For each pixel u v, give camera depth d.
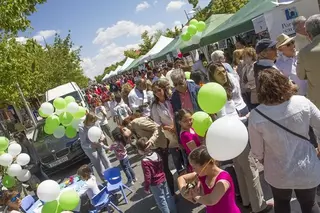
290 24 6.90
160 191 4.51
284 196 2.79
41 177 8.60
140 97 8.58
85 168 5.54
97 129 6.37
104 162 7.10
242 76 6.23
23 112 30.08
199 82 5.18
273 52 4.12
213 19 13.64
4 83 12.84
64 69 36.41
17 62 13.04
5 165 6.34
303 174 2.59
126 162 6.93
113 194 6.24
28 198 6.11
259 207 3.97
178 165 5.49
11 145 6.73
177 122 4.32
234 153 2.61
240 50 6.77
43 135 10.34
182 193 2.95
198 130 3.76
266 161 2.79
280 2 7.48
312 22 3.63
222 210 2.73
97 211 5.29
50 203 4.61
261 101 2.69
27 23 8.38
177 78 4.56
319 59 3.53
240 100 4.30
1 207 5.33
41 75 26.56
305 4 6.68
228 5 26.30
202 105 3.47
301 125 2.58
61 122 6.52
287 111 2.57
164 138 5.09
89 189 5.47
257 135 2.72
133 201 6.08
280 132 2.59
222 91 3.40
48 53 35.75
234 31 10.02
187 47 15.23
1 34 10.62
